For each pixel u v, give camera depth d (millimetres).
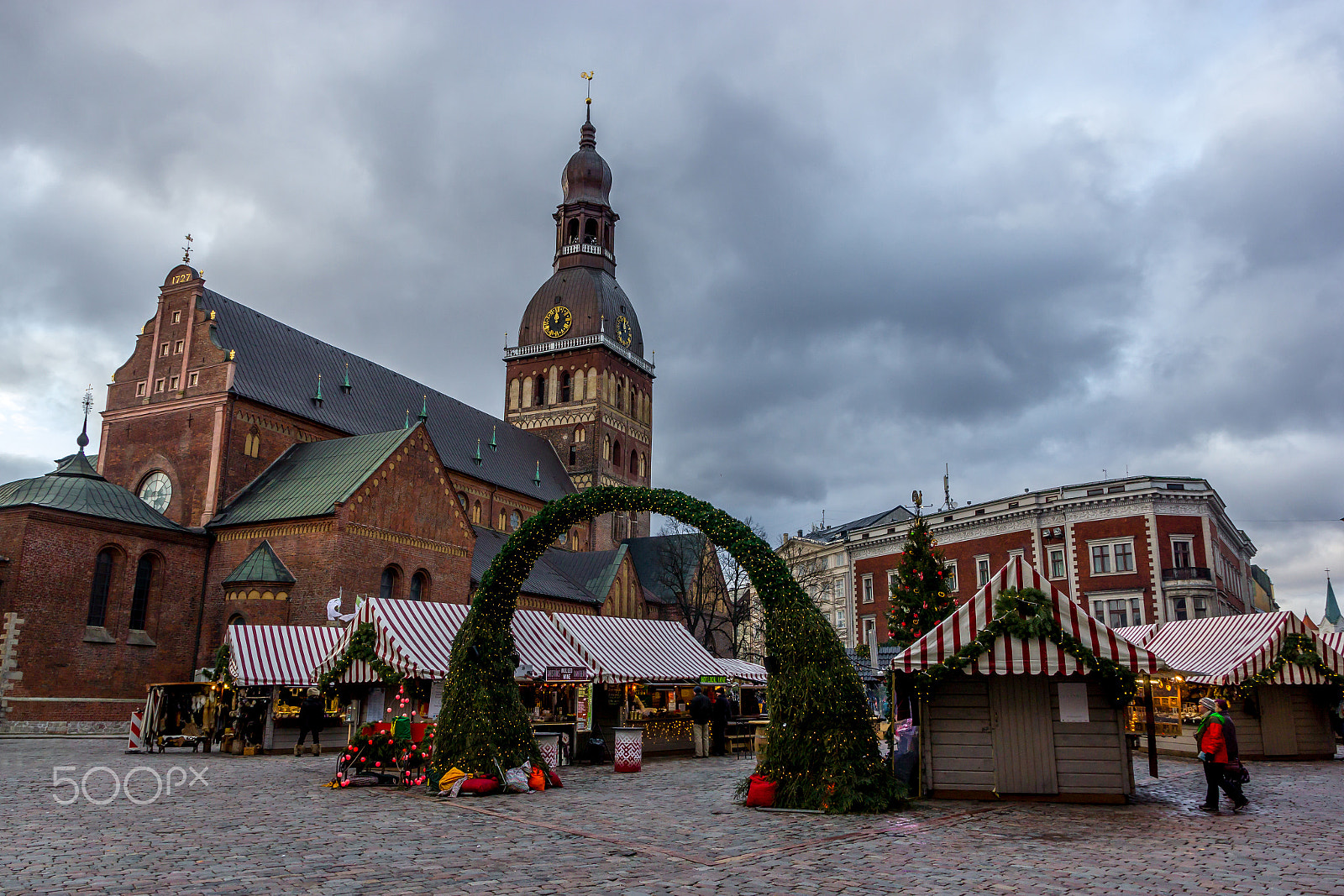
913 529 32688
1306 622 31094
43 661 43156
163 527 48938
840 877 11852
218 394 54312
